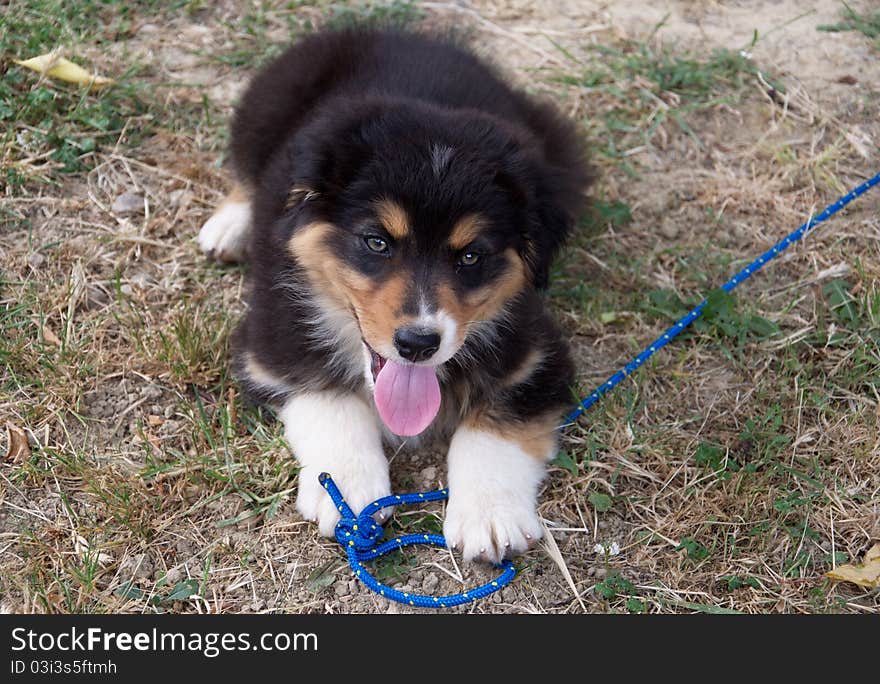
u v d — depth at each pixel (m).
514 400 1.07
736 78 1.36
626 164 1.29
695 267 1.21
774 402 1.12
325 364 1.07
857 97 1.35
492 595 1.00
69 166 1.24
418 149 1.00
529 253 1.04
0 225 1.20
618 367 1.15
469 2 1.44
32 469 1.04
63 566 1.00
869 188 1.26
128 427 1.08
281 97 1.18
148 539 1.02
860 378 1.13
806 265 1.21
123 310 1.15
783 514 1.04
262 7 1.41
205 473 1.04
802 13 1.44
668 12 1.44
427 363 0.99
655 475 1.07
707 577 1.02
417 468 1.08
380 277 1.00
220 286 1.18
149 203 1.23
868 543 1.04
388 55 1.19
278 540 1.02
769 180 1.28
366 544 1.00
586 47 1.40
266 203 1.09
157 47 1.36
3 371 1.10
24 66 1.28
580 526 1.04
